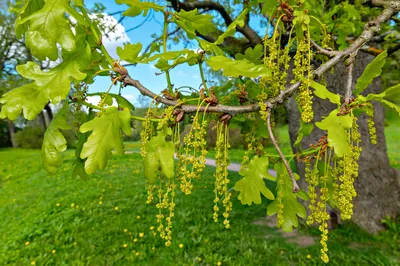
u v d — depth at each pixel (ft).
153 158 3.68
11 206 22.80
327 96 3.41
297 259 12.90
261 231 15.90
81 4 3.56
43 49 3.19
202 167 3.60
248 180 4.65
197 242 14.42
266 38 3.83
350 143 3.65
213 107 3.88
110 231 16.20
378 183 15.48
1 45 51.83
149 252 13.87
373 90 15.39
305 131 4.90
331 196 4.59
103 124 3.58
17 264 13.61
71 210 19.58
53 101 3.43
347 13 7.99
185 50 3.88
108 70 4.02
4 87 38.45
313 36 5.38
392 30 10.39
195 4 12.98
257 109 3.91
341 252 13.12
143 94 4.06
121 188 25.62
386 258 12.53
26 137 75.05
